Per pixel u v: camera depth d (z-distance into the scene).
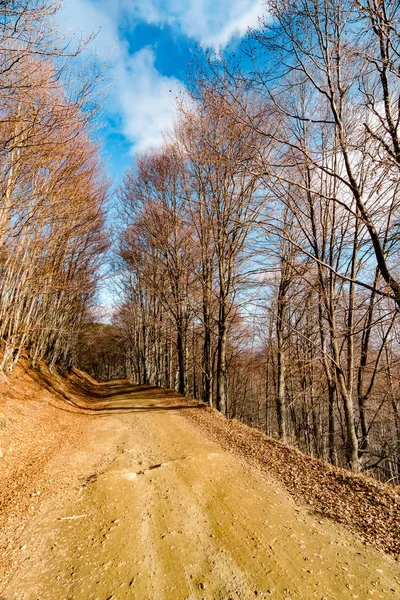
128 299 31.06
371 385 10.82
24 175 7.70
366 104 5.86
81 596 2.90
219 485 5.44
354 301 9.85
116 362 65.69
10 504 4.52
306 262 10.87
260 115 7.54
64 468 6.19
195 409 13.36
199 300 15.17
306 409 18.45
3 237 8.21
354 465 8.46
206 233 13.97
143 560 3.42
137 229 20.09
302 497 4.95
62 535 3.91
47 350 20.44
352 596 2.87
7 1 4.28
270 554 3.50
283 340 15.09
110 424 11.05
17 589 2.99
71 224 11.34
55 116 5.84
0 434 7.02
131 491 5.18
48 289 12.35
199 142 12.23
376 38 5.86
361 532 3.90
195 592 2.95
